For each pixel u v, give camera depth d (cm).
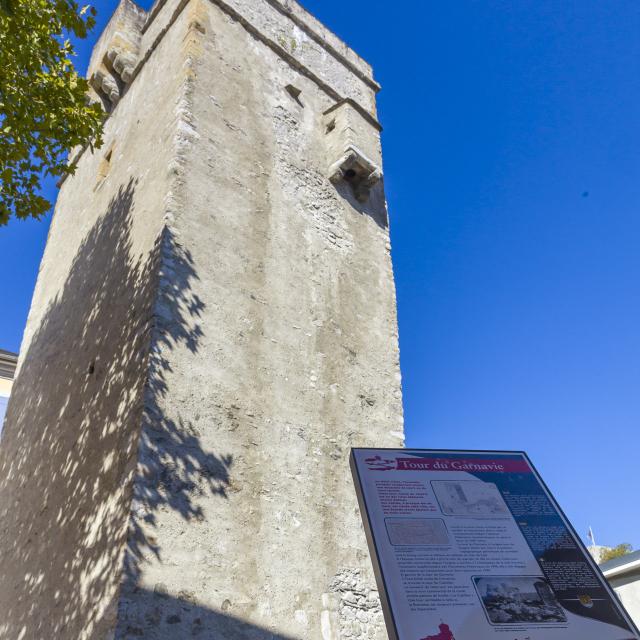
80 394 674
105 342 664
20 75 629
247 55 874
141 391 538
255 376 629
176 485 510
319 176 878
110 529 489
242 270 681
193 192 678
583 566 396
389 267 908
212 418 568
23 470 744
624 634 361
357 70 1103
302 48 1001
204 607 477
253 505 558
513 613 361
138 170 782
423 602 358
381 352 804
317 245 802
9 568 654
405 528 398
